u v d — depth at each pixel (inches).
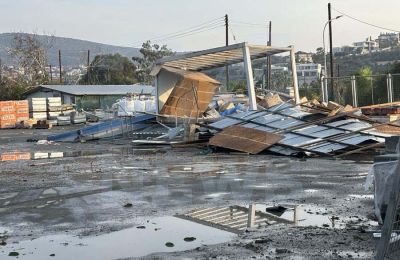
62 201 412.2
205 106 1134.4
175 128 980.6
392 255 205.5
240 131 794.2
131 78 3976.4
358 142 693.3
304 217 333.1
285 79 2839.6
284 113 839.7
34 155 831.7
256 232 298.7
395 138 313.6
